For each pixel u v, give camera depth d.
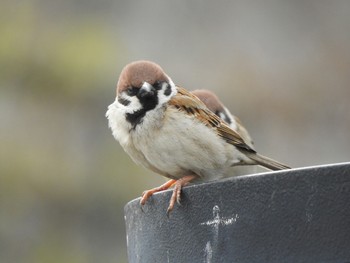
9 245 15.00
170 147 6.62
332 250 4.74
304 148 16.86
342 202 4.77
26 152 15.56
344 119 17.17
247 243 4.90
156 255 5.35
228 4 19.09
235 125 8.80
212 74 17.72
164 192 5.32
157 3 18.95
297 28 19.00
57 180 15.29
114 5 18.75
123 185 15.18
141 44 18.38
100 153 15.67
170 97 6.75
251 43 18.69
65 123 16.16
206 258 5.04
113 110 6.87
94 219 15.27
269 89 17.34
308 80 17.83
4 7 17.00
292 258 4.79
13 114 16.20
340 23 19.06
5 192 15.20
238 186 4.96
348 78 17.83
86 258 15.01
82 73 16.00
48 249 15.02
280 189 4.85
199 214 5.10
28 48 16.33
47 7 17.77
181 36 18.62
